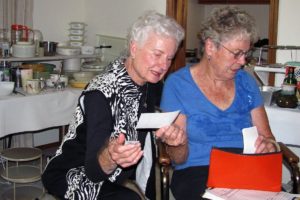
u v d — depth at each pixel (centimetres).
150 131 150
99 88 134
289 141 203
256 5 420
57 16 349
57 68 334
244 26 149
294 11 245
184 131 153
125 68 141
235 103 166
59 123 274
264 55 282
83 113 137
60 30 353
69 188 138
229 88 167
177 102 162
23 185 273
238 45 149
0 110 239
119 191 141
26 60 285
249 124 170
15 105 247
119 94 137
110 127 134
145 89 148
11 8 308
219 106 163
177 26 134
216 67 156
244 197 139
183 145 155
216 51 154
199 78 165
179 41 136
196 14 452
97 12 359
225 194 141
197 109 161
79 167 140
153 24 131
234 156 143
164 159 148
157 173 158
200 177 157
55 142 358
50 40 347
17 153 248
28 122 254
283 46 238
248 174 144
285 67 221
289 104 204
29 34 300
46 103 263
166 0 304
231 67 154
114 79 138
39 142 348
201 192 152
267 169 144
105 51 347
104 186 142
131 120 140
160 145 155
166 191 146
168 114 136
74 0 362
